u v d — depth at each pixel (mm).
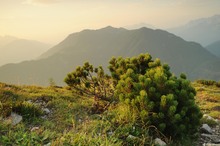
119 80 12391
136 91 11117
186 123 10805
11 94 14023
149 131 10414
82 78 13375
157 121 10367
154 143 9539
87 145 8188
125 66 12992
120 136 9617
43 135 8742
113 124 10562
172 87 10977
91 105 13961
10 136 8180
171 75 12438
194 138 11312
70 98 15680
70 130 9516
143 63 13141
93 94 13336
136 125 10406
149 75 11594
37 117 10914
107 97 13250
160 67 12305
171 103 10164
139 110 10734
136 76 11656
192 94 11180
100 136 9023
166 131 10570
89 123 10594
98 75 13273
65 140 8305
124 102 11164
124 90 11359
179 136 10719
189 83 11602
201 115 11344
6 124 8969
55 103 13562
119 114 11305
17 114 10414
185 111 10711
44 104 13453
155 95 10766
